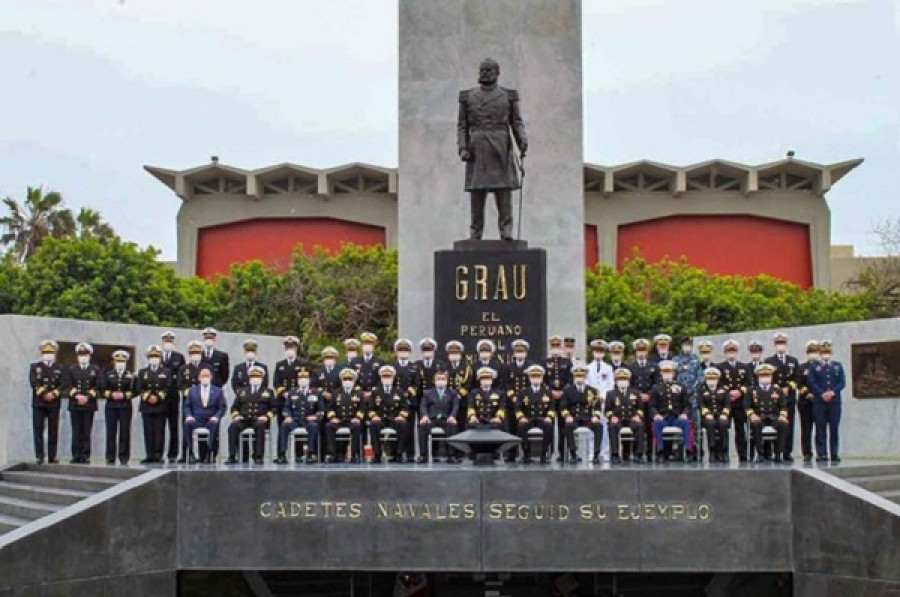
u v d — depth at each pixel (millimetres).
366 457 18969
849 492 15336
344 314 42031
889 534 14805
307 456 19141
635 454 19000
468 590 18047
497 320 20969
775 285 44719
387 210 54312
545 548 16016
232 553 16344
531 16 26859
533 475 16109
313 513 16312
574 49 26828
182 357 20906
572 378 19391
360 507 16250
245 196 54812
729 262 54406
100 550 15578
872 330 25203
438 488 16188
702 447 19422
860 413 25219
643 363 19719
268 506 16375
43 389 20781
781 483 15977
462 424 19266
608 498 16031
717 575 17125
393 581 18109
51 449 21031
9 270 40844
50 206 51562
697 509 15977
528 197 26406
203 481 16453
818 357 19797
